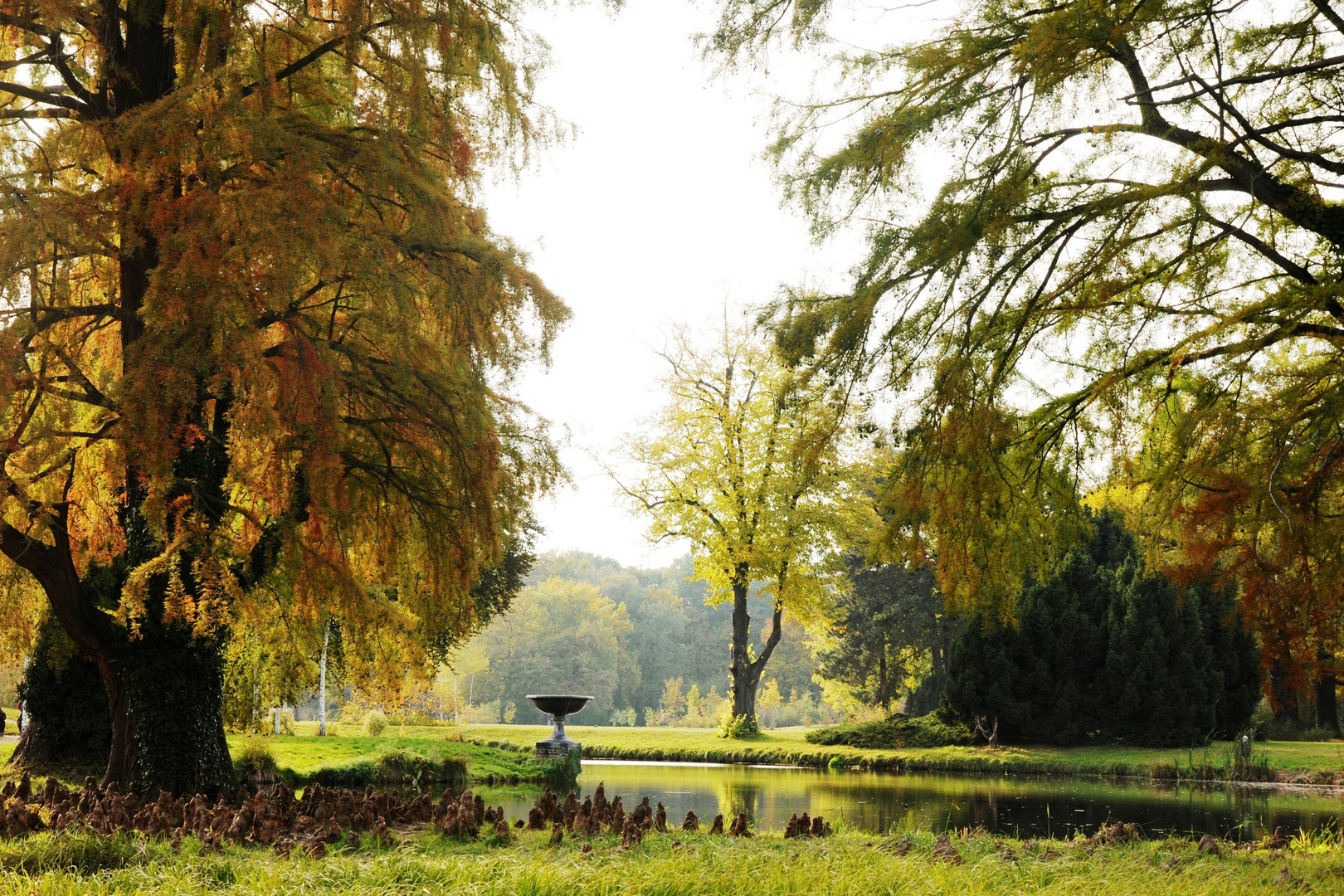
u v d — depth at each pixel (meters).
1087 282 9.66
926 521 10.51
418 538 13.43
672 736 35.47
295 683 15.10
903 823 14.55
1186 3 8.80
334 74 14.36
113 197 11.00
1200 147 9.12
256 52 12.00
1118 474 10.83
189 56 11.77
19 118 12.42
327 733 25.92
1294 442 8.59
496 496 12.74
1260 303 8.48
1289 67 9.30
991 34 9.67
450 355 12.62
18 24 11.87
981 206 9.27
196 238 10.08
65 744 16.92
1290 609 8.42
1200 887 7.00
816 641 45.66
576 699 23.80
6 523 11.12
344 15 12.80
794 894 6.44
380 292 11.38
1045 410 11.45
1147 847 9.77
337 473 10.96
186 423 10.80
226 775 12.51
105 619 12.09
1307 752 24.98
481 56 13.06
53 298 10.92
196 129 10.77
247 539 12.18
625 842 9.21
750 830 11.24
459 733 26.28
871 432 10.55
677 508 36.19
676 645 104.88
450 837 9.68
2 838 8.33
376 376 12.52
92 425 12.22
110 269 13.25
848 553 39.09
